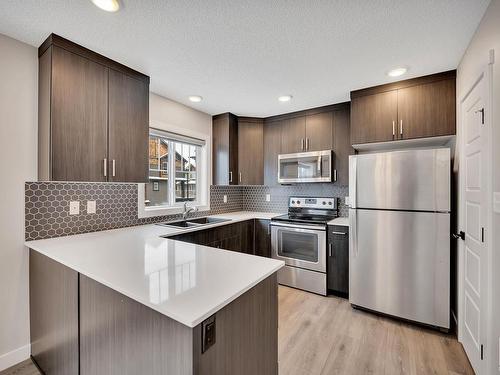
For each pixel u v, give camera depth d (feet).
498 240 4.32
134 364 3.20
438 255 6.73
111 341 3.56
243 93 8.78
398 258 7.27
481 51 4.89
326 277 9.20
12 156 5.56
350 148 9.68
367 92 8.29
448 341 6.46
